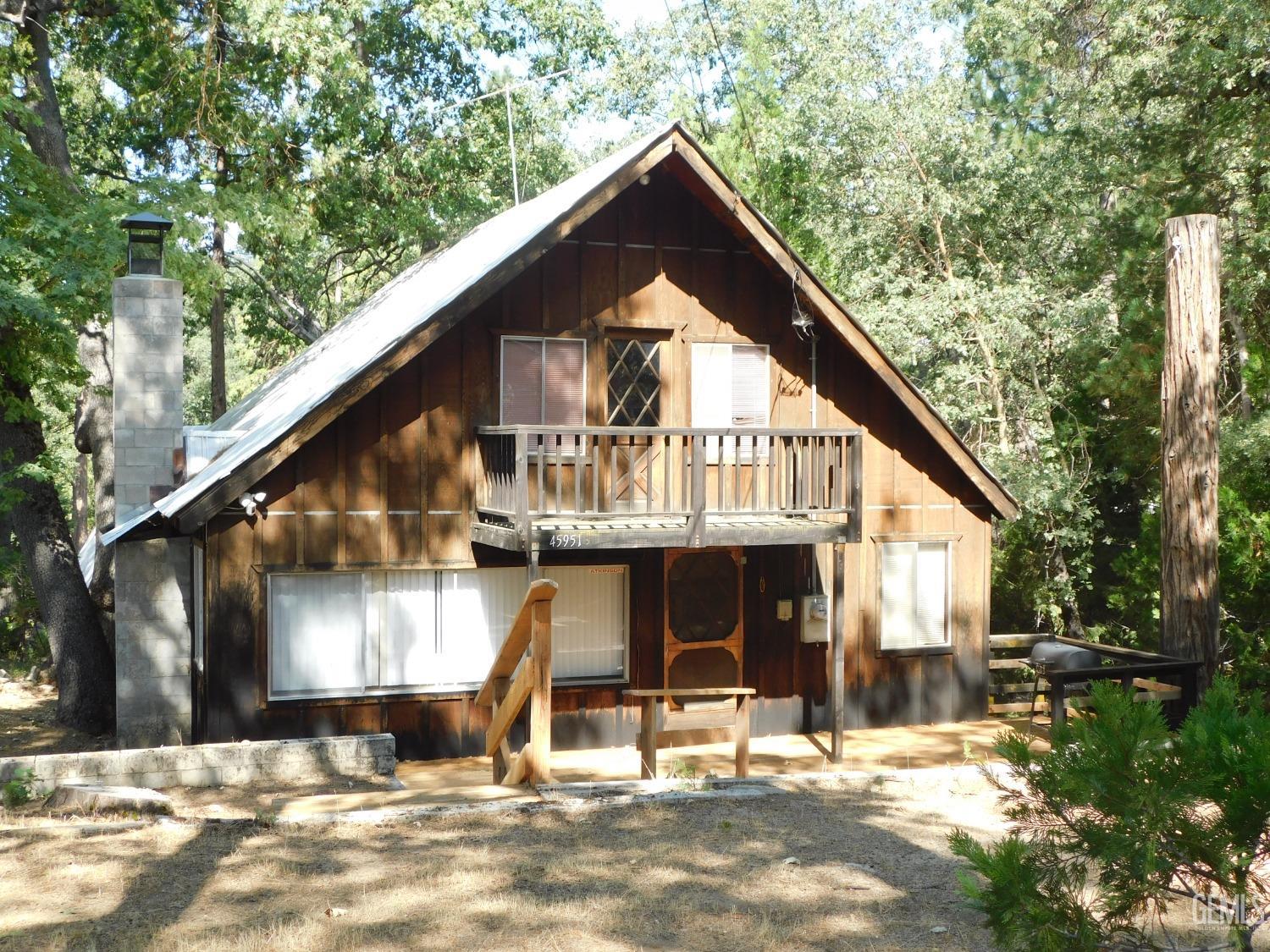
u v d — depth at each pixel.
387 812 9.41
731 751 14.66
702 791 10.48
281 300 32.50
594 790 10.33
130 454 15.07
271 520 13.38
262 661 13.35
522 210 19.62
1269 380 17.89
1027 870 5.13
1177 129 21.20
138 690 14.48
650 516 14.38
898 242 27.14
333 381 14.33
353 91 26.11
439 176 29.02
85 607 18.73
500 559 14.38
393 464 13.91
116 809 9.57
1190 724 4.86
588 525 13.60
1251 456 17.59
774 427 14.26
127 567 14.48
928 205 25.98
